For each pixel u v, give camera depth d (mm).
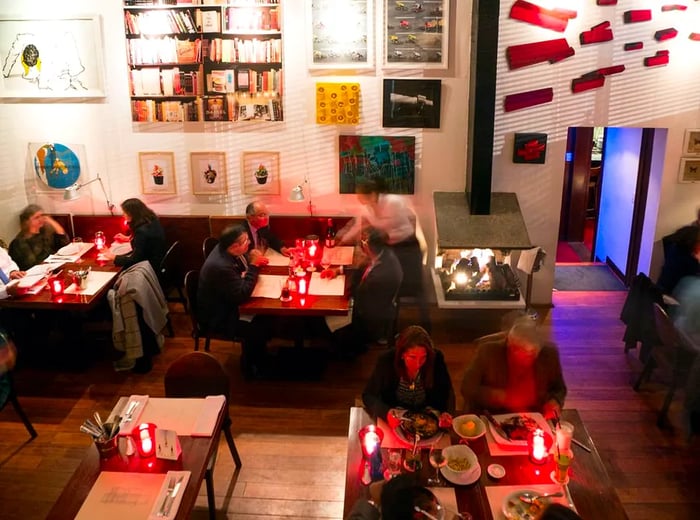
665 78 5938
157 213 6551
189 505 2939
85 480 3090
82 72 6141
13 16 6008
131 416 3490
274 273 5363
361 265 5270
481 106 5523
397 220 5797
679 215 6383
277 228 6359
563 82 5965
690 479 4215
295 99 6105
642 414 4875
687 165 6191
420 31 5816
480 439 3301
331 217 6316
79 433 4684
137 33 6004
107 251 5980
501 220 5750
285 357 5559
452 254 6168
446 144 6141
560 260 8102
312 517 3891
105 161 6406
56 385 5262
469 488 2994
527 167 6199
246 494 4062
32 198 6535
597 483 3035
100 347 5797
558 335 6062
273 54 5980
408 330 3500
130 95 6176
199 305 5031
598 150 9328
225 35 5977
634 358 5660
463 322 6227
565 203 8586
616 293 6980
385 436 3320
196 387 3898
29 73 6160
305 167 6312
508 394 3650
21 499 4070
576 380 5324
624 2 5734
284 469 4281
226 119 6195
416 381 3576
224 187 6414
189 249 6488
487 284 5699
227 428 4074
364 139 6172
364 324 5180
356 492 2969
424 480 3027
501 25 5824
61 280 5129
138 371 5434
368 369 5430
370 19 5809
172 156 6348
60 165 6410
